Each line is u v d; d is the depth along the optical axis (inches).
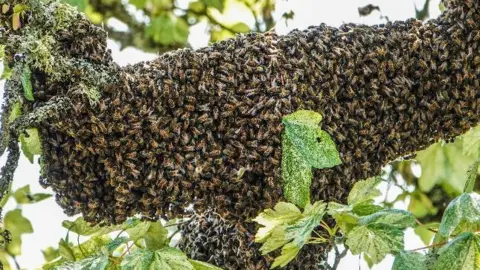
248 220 56.1
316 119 54.7
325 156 54.6
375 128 56.9
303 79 55.8
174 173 54.6
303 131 54.7
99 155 54.1
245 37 56.2
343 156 56.5
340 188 56.7
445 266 54.2
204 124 54.9
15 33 53.9
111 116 53.9
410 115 57.4
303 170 54.9
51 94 54.2
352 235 55.0
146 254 56.0
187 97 54.7
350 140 56.6
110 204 54.7
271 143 55.3
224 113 55.1
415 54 57.4
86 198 54.6
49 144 54.1
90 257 57.1
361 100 56.6
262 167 55.4
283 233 54.8
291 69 55.7
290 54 56.0
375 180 55.8
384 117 57.0
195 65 55.1
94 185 54.5
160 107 54.4
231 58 55.6
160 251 56.1
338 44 56.5
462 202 54.9
